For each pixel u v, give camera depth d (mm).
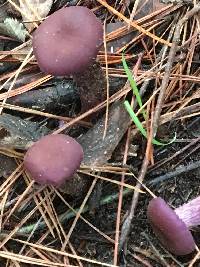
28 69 317
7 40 332
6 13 340
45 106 311
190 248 259
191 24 323
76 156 248
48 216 290
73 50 246
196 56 319
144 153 297
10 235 280
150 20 327
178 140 299
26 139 292
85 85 285
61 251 276
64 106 314
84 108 305
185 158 297
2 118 295
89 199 292
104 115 300
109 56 317
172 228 252
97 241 287
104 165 286
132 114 277
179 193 292
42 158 244
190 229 281
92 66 272
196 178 293
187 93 308
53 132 298
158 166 295
